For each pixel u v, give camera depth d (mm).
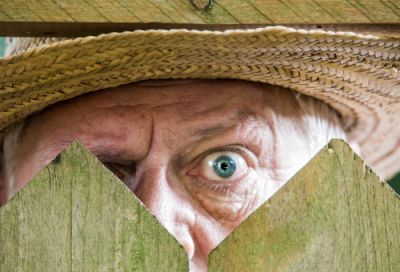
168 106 805
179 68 776
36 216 662
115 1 741
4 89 764
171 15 745
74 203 662
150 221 659
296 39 746
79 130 798
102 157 805
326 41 753
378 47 771
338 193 666
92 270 659
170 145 804
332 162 667
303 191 665
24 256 660
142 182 803
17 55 740
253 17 751
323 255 664
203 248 801
